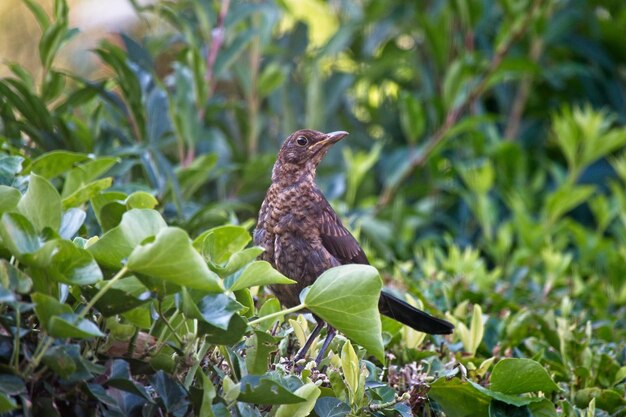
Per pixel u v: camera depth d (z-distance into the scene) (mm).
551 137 15492
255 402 4855
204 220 9117
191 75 10141
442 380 6105
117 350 4965
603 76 15273
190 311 4496
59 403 4625
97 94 9734
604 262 11867
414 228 12812
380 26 14602
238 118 12539
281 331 6711
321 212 7914
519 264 11547
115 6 17766
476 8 12773
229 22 11188
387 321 7332
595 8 15531
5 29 19375
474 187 12430
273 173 8102
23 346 4395
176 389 4770
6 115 9109
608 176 14820
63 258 4359
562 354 7645
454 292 9125
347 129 14273
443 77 13906
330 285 4863
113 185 8555
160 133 9891
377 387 5809
